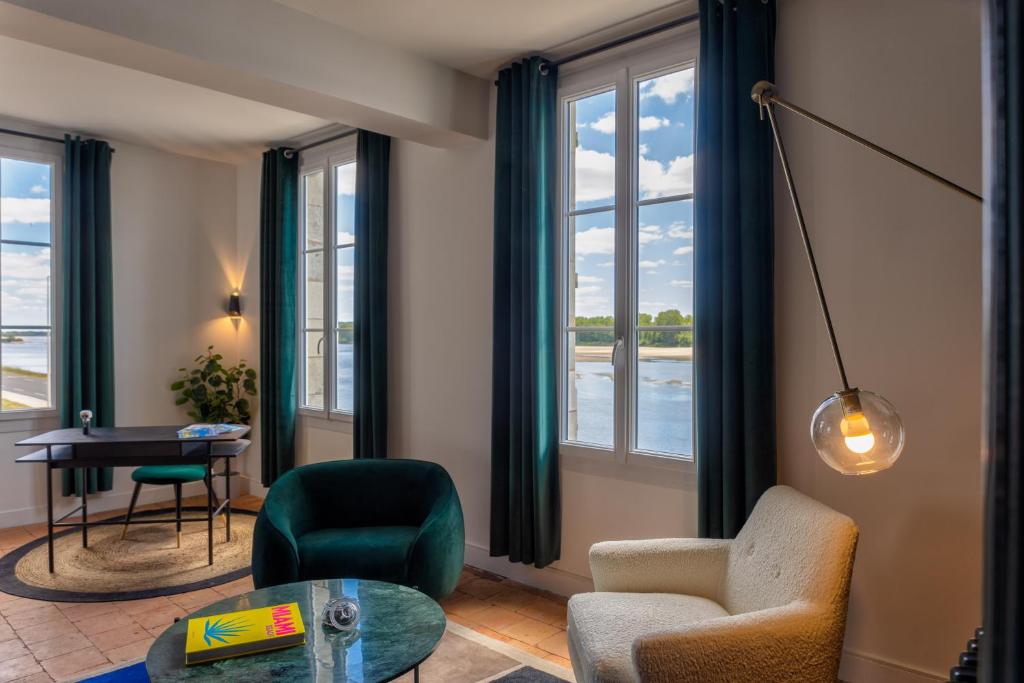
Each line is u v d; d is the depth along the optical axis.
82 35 2.52
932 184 2.41
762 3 2.71
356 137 4.68
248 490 5.71
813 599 1.89
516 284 3.54
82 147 4.88
